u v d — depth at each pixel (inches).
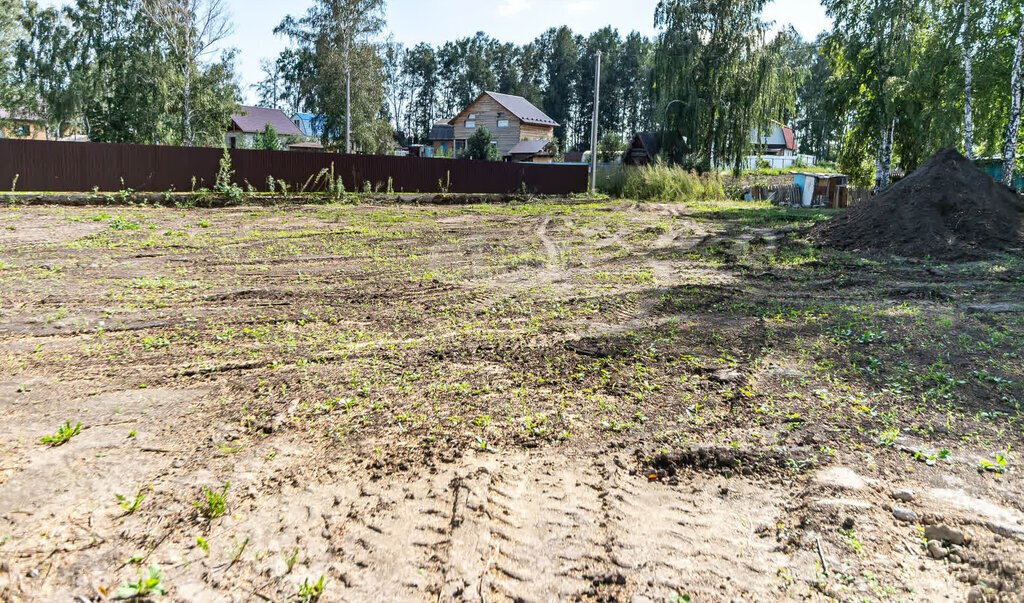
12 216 506.9
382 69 1470.2
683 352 204.8
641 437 142.3
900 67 909.2
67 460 125.3
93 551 96.7
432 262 379.6
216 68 1242.6
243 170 714.8
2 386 165.6
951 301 281.0
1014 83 807.7
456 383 174.7
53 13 1435.8
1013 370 181.6
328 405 156.9
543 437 141.7
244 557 97.0
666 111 1207.6
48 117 1525.6
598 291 305.1
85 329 220.8
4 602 84.4
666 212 753.0
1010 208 462.6
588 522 109.0
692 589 91.0
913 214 451.8
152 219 537.3
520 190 944.3
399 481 121.5
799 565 96.3
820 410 156.3
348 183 789.9
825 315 253.4
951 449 134.3
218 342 209.6
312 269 348.5
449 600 88.4
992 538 100.4
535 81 3316.9
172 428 142.2
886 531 104.3
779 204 997.2
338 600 87.8
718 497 117.6
